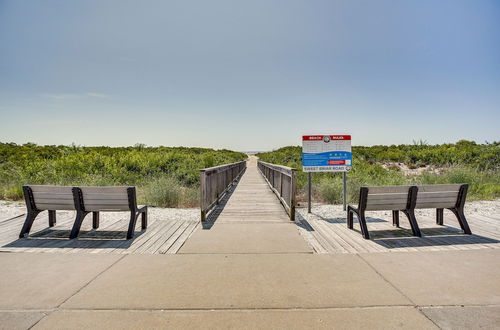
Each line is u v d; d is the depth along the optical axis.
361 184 9.46
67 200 4.83
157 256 3.91
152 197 8.20
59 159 15.41
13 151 19.38
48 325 2.36
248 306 2.65
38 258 3.83
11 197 9.26
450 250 4.12
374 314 2.51
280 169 7.82
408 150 24.72
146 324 2.37
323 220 6.03
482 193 9.13
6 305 2.66
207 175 6.57
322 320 2.42
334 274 3.32
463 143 24.17
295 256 3.90
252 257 3.87
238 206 7.70
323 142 6.93
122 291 2.93
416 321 2.40
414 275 3.29
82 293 2.88
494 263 3.63
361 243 4.46
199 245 4.36
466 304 2.66
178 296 2.83
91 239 4.68
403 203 4.89
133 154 18.91
